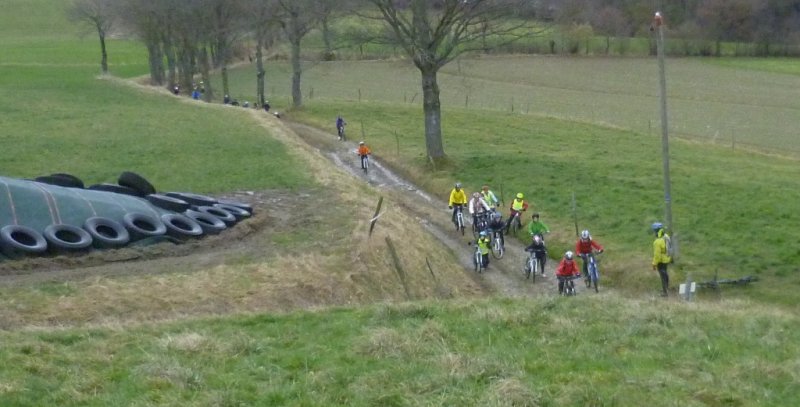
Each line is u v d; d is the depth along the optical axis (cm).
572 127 5916
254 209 2878
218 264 2184
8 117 5194
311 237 2547
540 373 1168
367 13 4797
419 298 2322
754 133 6100
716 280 2677
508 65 10100
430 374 1133
